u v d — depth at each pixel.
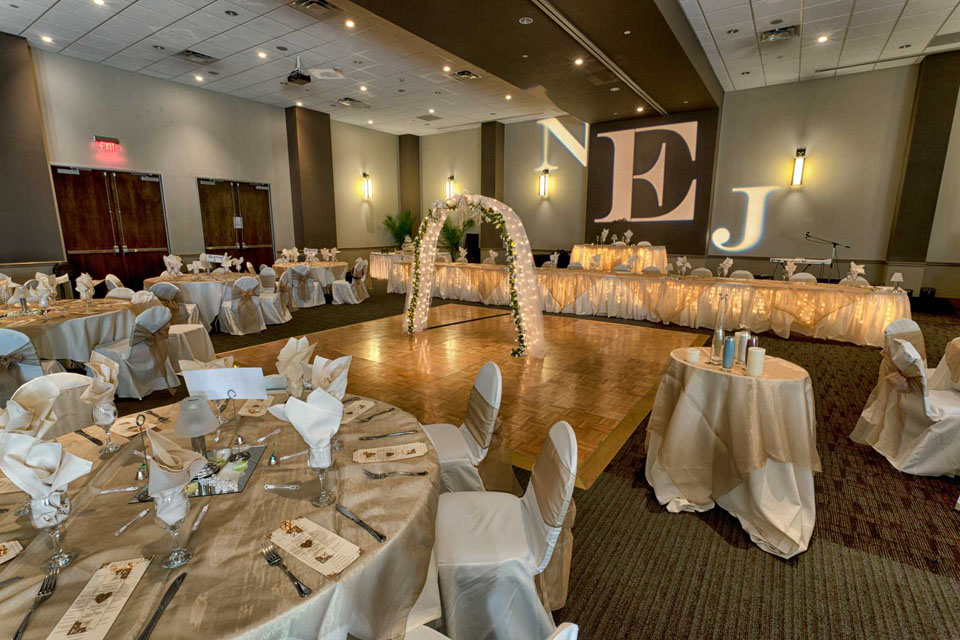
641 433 3.36
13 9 6.05
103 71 8.18
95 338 3.90
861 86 8.90
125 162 8.60
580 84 8.09
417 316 6.46
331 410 1.24
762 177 9.99
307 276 8.55
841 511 2.48
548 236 13.02
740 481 2.33
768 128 9.80
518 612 1.50
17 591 0.96
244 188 10.57
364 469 1.46
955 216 8.48
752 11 6.26
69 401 1.73
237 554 1.08
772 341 6.12
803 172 9.59
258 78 8.85
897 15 6.38
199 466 1.06
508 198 13.45
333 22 6.41
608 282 7.76
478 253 13.80
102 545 1.11
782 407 2.27
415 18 5.44
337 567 1.04
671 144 10.52
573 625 0.74
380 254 12.64
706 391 2.44
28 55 7.12
